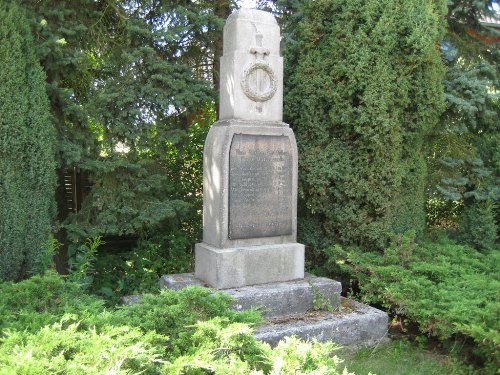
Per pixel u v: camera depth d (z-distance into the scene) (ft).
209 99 21.31
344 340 15.29
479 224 22.34
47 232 17.02
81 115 19.33
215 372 8.61
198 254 17.53
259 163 16.79
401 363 14.26
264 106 17.13
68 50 19.08
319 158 19.20
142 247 21.98
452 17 24.56
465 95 22.15
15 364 7.79
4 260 15.75
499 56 24.67
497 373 12.74
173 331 10.55
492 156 23.38
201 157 23.56
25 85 16.37
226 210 16.30
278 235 17.28
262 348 9.61
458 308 13.56
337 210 19.26
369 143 18.47
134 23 20.22
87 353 8.46
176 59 22.13
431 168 22.95
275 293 15.80
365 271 17.53
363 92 18.12
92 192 20.21
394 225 19.16
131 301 17.13
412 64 18.48
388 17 18.01
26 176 16.31
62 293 12.92
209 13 21.22
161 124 21.16
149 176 20.83
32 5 18.95
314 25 19.33
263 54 16.97
